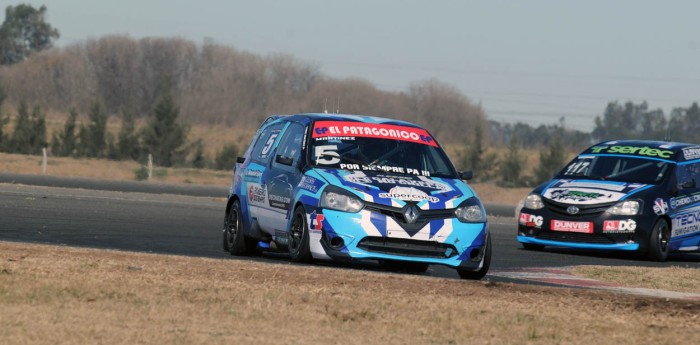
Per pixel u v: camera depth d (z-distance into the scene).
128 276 29.81
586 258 52.09
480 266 37.34
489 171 195.00
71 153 185.75
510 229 74.81
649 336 24.77
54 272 29.61
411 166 39.69
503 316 26.48
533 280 38.53
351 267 38.66
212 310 24.59
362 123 41.12
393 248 36.12
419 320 25.17
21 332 20.62
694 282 40.38
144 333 21.22
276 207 39.69
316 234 36.44
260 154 43.25
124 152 183.38
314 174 37.94
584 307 29.14
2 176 115.81
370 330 23.45
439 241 36.44
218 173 168.00
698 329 26.36
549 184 56.12
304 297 27.59
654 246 52.34
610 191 53.47
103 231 50.50
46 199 72.31
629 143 58.62
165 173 157.00
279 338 21.64
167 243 46.69
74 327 21.44
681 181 55.69
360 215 36.00
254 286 29.20
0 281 27.12
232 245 43.06
